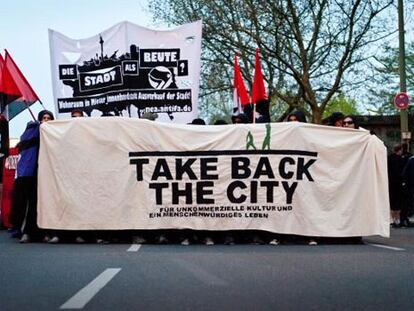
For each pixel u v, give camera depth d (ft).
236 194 33.22
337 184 33.65
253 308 16.60
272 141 33.45
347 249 30.27
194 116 41.04
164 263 24.44
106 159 33.35
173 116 41.04
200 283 20.12
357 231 33.65
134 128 33.50
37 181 33.81
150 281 20.45
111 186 33.24
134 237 33.68
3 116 45.27
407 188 54.75
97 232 33.88
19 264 24.27
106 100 41.01
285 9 106.93
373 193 33.96
